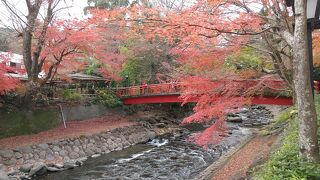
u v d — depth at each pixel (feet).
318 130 22.30
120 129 74.28
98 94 88.84
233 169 36.73
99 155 60.44
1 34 87.10
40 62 62.03
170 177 43.50
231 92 34.47
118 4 89.04
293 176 15.94
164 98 80.89
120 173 46.75
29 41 60.34
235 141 63.87
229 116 96.02
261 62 35.55
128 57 91.66
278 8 25.22
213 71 34.55
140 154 60.08
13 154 49.44
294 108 38.60
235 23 23.09
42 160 52.11
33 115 64.49
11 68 54.95
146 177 44.24
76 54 65.46
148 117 93.91
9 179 40.06
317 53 38.55
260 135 52.19
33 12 55.98
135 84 97.66
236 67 35.17
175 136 79.20
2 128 57.57
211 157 53.57
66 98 76.18
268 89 43.24
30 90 61.57
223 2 23.79
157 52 89.20
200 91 35.09
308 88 17.88
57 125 70.54
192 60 33.65
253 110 115.75
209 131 35.35
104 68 85.46
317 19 19.88
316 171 16.35
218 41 29.68
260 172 24.39
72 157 56.59
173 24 23.17
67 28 55.01
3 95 61.36
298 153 19.58
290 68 31.04
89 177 44.93
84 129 70.13
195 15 23.13
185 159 53.67
